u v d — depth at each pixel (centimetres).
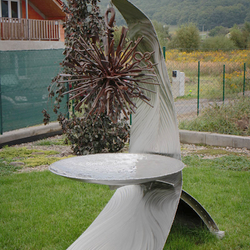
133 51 245
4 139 781
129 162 303
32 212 415
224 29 4800
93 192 484
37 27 1650
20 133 820
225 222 382
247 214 397
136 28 321
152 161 305
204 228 362
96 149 692
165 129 340
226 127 786
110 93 231
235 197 447
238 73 1695
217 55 2522
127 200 360
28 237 352
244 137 713
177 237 347
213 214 402
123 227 315
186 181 514
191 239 345
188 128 830
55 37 1755
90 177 241
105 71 229
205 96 1430
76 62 243
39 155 702
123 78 236
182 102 1355
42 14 1986
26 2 1794
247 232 355
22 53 873
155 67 329
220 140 739
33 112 909
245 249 324
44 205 435
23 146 802
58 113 975
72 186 508
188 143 784
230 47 3275
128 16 314
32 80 902
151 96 351
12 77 848
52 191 489
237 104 870
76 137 696
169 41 3559
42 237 354
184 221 375
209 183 505
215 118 815
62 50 1007
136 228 306
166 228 286
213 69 1930
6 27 1464
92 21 653
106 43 254
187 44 3316
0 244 340
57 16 1981
